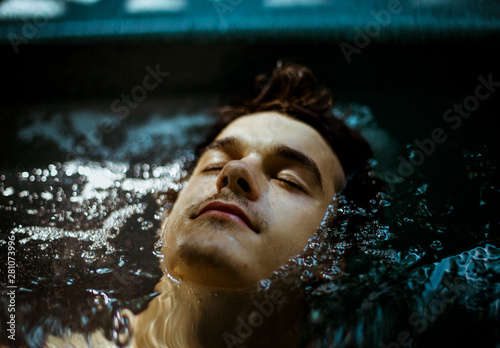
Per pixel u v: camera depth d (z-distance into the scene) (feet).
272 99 6.88
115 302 4.53
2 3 10.89
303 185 5.04
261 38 10.40
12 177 7.14
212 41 10.35
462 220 5.66
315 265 4.63
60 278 4.82
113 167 7.58
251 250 4.20
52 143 8.26
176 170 7.41
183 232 4.31
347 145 6.57
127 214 6.06
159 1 11.90
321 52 10.25
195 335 4.23
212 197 4.45
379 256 4.94
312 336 4.16
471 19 10.29
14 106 9.50
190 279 4.32
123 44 10.15
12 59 9.66
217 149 5.39
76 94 9.94
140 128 8.99
